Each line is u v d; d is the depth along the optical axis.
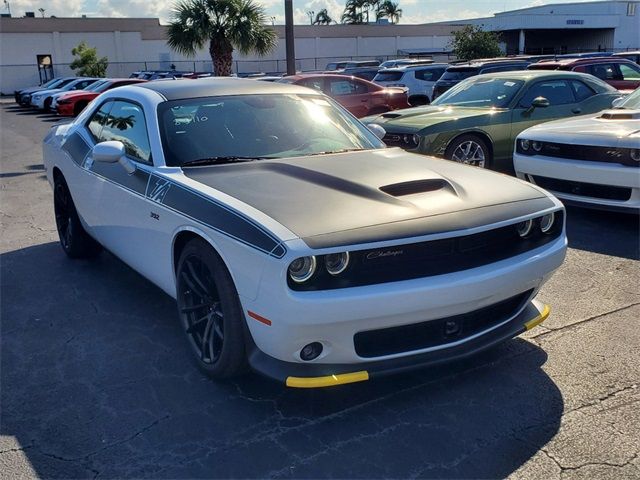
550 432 2.90
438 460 2.72
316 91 4.82
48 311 4.40
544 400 3.17
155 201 3.60
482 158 8.02
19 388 3.37
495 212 3.13
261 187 3.30
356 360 2.91
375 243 2.74
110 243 4.52
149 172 3.78
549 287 4.70
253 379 3.41
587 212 6.83
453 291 2.88
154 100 4.16
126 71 45.53
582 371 3.45
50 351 3.79
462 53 33.28
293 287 2.70
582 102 8.66
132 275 5.11
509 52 50.03
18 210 7.68
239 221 2.94
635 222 6.38
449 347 3.08
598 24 45.31
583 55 19.17
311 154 4.00
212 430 2.95
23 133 18.41
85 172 4.69
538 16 44.66
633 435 2.87
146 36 45.53
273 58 45.88
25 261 5.53
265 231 2.79
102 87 22.72
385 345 2.97
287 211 2.96
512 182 3.62
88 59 39.62
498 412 3.07
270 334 2.79
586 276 4.91
